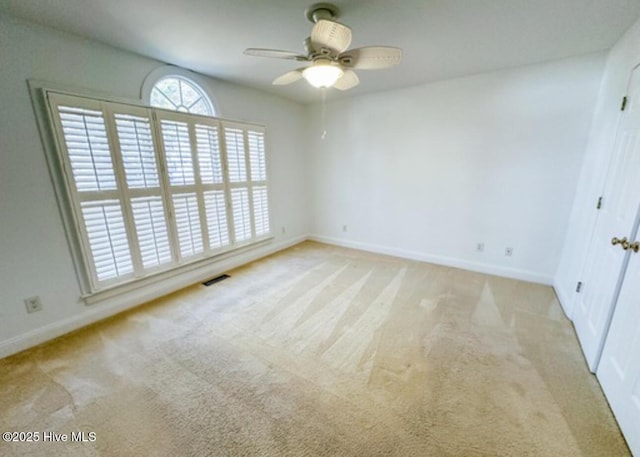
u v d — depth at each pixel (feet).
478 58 8.41
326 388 5.38
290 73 6.76
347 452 4.17
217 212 10.57
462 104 10.37
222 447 4.26
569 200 9.14
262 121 12.15
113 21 6.07
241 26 6.34
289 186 14.26
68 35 6.58
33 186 6.46
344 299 8.92
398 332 7.17
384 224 13.34
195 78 9.40
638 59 5.78
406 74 9.84
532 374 5.71
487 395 5.19
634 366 4.35
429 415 4.78
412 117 11.58
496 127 9.91
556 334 7.05
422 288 9.66
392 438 4.38
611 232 5.89
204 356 6.31
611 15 5.85
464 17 6.01
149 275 8.68
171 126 8.71
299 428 4.56
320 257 13.05
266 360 6.17
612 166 6.42
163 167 8.66
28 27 6.03
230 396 5.21
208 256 10.44
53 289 6.95
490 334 7.06
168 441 4.36
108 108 7.25
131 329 7.34
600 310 5.82
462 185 10.98
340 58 5.82
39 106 6.33
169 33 6.64
